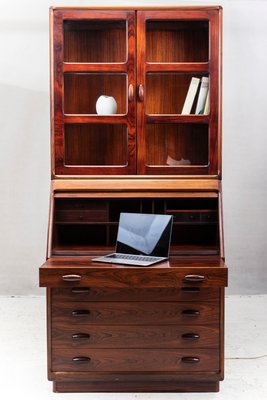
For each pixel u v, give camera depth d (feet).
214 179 8.93
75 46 9.42
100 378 7.85
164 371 7.77
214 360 7.75
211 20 8.85
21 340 10.24
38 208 13.41
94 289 7.70
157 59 9.48
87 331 7.75
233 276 13.52
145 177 8.95
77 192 8.85
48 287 7.72
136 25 8.86
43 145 13.30
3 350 9.70
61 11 8.80
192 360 7.70
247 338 10.36
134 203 9.86
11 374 8.62
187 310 7.70
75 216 9.05
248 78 13.19
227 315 11.85
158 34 9.45
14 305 12.67
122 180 8.91
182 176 8.93
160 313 7.72
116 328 7.74
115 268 7.47
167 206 9.70
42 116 13.24
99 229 9.77
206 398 7.74
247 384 8.24
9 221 13.38
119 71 8.93
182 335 7.73
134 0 13.15
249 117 13.26
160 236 8.46
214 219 9.00
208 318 7.72
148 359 7.76
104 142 9.31
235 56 13.15
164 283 7.47
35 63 13.15
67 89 9.27
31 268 13.50
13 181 13.33
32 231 13.43
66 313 7.74
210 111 8.94
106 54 9.46
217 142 8.96
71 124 9.23
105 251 8.67
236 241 13.44
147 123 9.01
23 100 13.20
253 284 13.55
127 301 7.73
